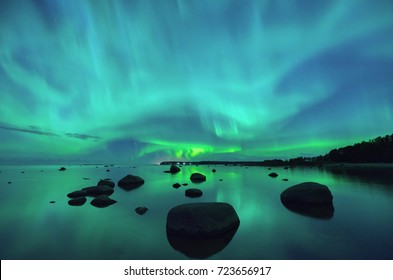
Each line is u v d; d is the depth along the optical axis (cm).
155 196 1509
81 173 4572
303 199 1176
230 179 2806
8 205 1222
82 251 616
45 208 1145
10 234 749
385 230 746
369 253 573
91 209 1120
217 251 610
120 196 1513
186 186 2073
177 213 761
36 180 2894
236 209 1094
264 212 1028
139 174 4166
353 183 2033
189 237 706
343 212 1002
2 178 3212
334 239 675
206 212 749
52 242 681
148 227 821
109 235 739
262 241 673
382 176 2673
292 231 756
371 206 1112
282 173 3781
